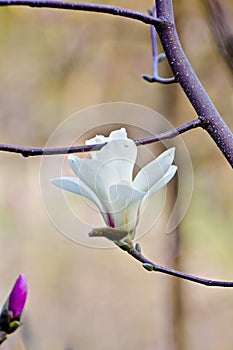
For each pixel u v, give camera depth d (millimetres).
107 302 3988
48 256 4199
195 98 1285
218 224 3713
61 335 3852
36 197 4281
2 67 4242
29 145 4352
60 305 4035
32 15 4051
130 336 3771
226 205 3695
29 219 4230
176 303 3277
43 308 4020
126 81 4043
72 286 4094
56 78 4246
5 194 4246
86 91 4227
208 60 3281
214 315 3605
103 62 4078
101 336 3844
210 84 3330
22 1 1225
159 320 3727
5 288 4023
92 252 4164
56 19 4016
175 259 3213
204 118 1279
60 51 4164
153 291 3898
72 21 4039
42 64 4246
